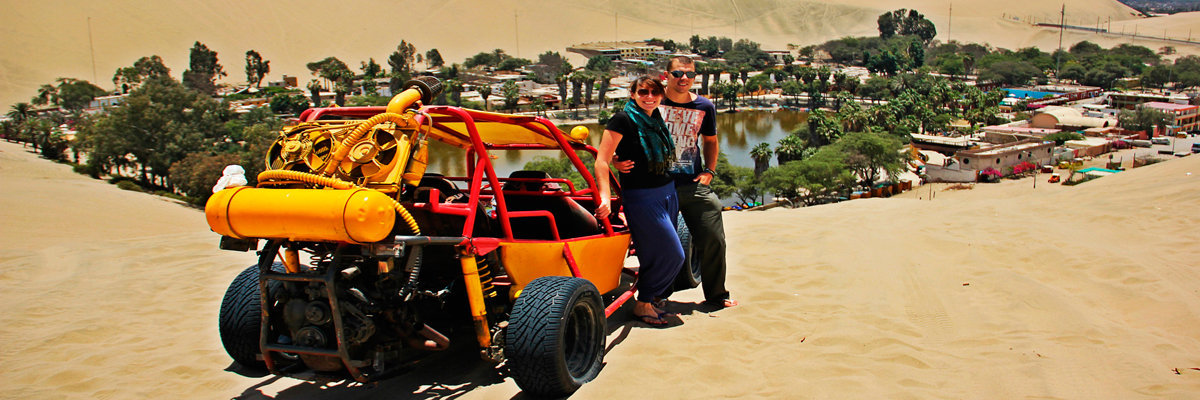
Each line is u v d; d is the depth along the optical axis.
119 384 5.01
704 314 6.42
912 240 9.18
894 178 76.56
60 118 152.62
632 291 6.16
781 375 4.93
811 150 84.50
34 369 5.32
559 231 6.19
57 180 60.53
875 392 4.59
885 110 115.38
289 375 4.46
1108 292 6.76
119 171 83.25
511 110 163.75
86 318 6.65
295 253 4.36
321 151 4.21
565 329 4.46
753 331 5.92
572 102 170.25
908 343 5.54
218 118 80.50
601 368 5.05
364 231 3.75
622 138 5.55
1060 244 8.52
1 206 29.16
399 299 4.25
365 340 4.16
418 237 3.99
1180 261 7.63
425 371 5.07
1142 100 145.38
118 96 191.00
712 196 6.31
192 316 6.71
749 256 8.70
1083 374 4.80
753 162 106.31
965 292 6.91
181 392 4.85
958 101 147.50
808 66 196.75
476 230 5.14
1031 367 4.95
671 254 5.79
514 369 4.45
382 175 4.10
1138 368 4.84
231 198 4.03
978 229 9.65
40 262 9.14
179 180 64.44
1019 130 110.31
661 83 5.41
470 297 4.41
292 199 3.88
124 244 10.32
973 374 4.88
